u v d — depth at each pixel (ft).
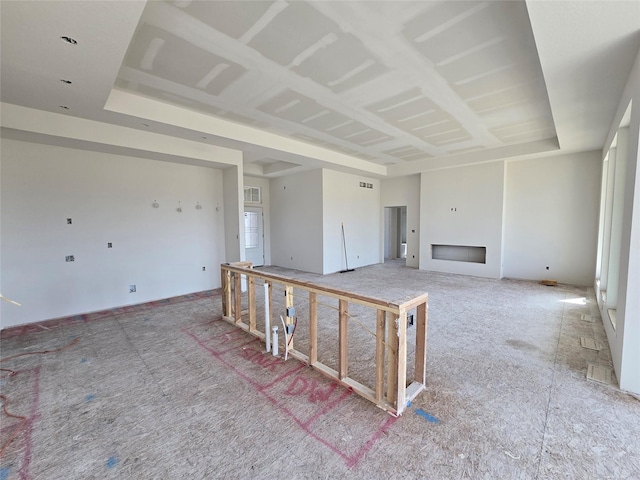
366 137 18.45
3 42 7.17
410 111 13.99
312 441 6.15
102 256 15.64
